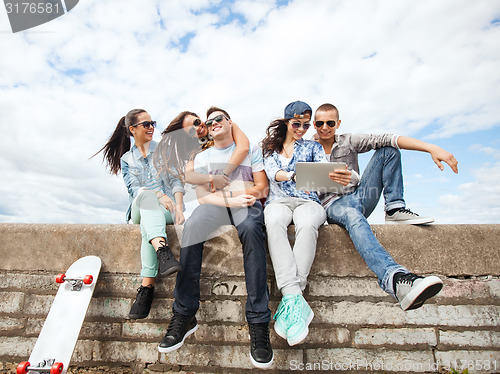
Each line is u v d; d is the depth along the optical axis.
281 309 1.89
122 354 2.25
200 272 2.05
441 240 2.21
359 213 2.15
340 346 2.17
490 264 2.18
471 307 2.16
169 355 2.23
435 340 2.14
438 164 2.21
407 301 1.72
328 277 2.24
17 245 2.40
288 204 2.24
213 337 2.21
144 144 2.04
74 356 2.27
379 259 1.92
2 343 2.31
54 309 2.12
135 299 2.25
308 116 2.40
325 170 2.08
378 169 2.49
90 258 2.32
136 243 2.35
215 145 2.12
